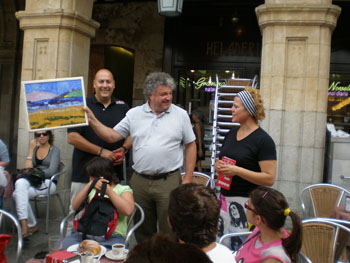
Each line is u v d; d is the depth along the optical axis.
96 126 3.40
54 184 5.22
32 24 5.91
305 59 5.10
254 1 8.82
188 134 3.38
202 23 9.28
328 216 4.49
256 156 2.89
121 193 3.09
